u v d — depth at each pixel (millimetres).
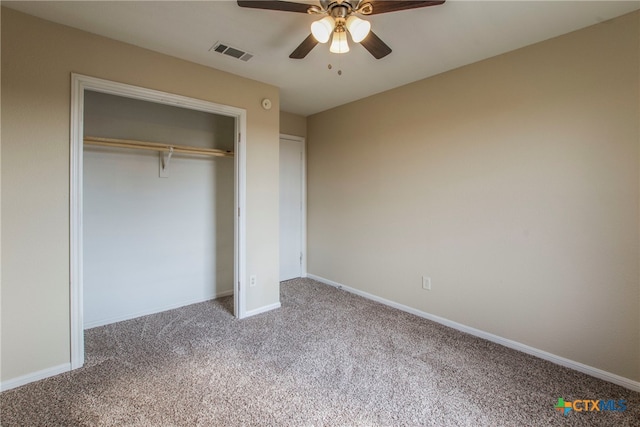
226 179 3717
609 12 1889
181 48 2396
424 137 3010
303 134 4465
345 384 2006
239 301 3045
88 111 2785
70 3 1830
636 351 1934
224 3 1833
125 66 2305
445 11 1883
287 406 1796
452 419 1703
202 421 1673
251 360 2287
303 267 4574
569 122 2135
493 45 2312
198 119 3459
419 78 2986
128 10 1904
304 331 2781
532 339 2361
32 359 1999
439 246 2928
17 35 1903
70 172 2090
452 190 2803
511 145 2414
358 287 3787
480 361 2283
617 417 1729
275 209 3271
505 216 2467
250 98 3008
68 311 2115
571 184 2139
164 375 2090
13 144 1905
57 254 2066
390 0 1544
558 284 2219
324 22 1598
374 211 3545
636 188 1902
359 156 3699
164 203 3254
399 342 2578
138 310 3102
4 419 1673
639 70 1876
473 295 2697
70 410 1746
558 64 2174
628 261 1941
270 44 2334
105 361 2254
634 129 1898
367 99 3570
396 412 1753
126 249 3020
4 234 1896
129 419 1682
